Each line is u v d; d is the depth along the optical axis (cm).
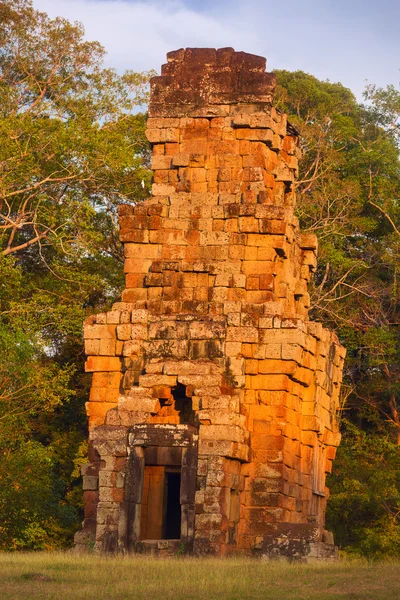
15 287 15175
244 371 9994
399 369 18350
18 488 12050
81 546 9850
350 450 16188
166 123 10919
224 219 10581
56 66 16988
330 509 14700
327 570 7581
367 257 18962
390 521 14312
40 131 14600
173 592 6316
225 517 9269
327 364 11062
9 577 6969
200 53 11012
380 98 19988
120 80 17075
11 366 12575
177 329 10138
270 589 6512
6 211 16400
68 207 15275
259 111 10750
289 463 10019
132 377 10144
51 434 16812
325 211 18575
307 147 19075
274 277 10488
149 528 9831
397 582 6775
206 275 10475
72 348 16975
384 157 19075
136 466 9519
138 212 10712
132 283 10656
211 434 9425
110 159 14750
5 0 16775
